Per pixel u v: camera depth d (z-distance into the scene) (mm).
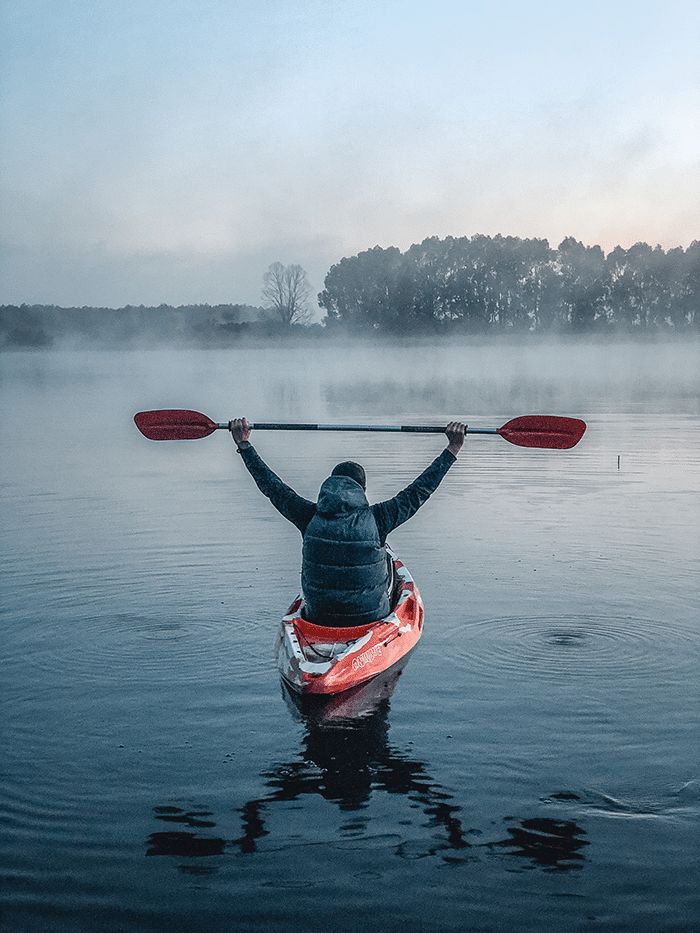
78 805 3881
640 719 4645
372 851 3508
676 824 3652
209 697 5066
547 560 7863
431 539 8766
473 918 3104
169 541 8883
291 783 4062
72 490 12117
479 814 3764
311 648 5410
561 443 6824
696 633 5906
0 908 3164
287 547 8617
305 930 3053
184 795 3963
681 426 18891
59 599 6941
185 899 3223
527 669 5359
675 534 8750
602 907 3143
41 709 4914
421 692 5074
